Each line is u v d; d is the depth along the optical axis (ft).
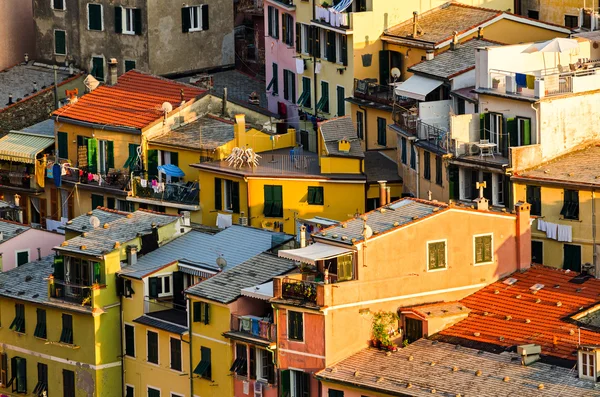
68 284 632.79
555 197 611.06
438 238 575.38
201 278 616.80
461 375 539.29
